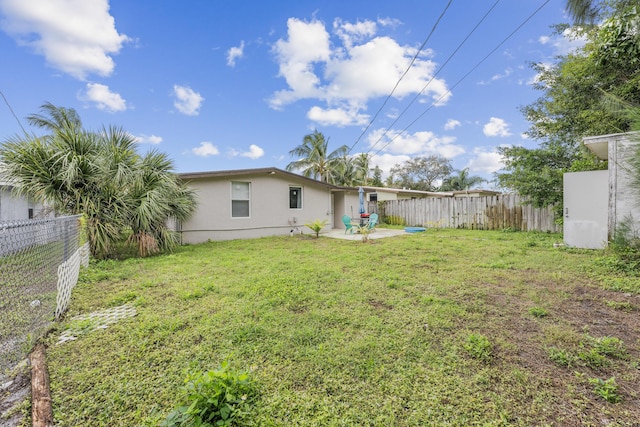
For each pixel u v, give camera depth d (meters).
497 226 10.76
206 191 8.73
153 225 6.68
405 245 7.34
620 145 4.98
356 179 25.30
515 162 9.62
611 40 5.87
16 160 5.22
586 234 6.06
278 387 1.82
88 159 5.57
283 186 10.58
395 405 1.66
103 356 2.22
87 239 5.40
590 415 1.56
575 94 8.20
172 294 3.66
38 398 1.74
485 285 3.83
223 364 1.69
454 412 1.60
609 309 2.94
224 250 7.09
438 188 33.22
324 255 6.22
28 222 2.45
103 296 3.61
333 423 1.53
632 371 1.91
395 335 2.47
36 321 2.68
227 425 1.45
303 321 2.77
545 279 4.02
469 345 2.24
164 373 2.00
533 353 2.17
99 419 1.60
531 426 1.50
